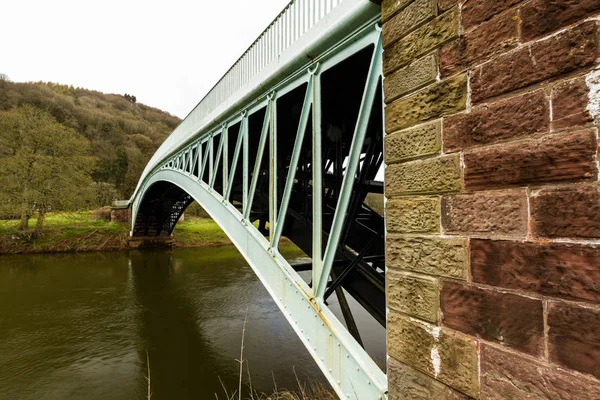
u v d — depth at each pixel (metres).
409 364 2.19
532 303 1.58
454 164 1.96
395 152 2.35
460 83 1.94
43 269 20.31
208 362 8.80
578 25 1.48
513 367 1.64
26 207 26.30
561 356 1.48
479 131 1.84
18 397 7.27
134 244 28.88
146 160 57.25
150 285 16.78
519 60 1.68
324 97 4.84
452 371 1.91
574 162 1.47
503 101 1.74
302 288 4.14
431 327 2.06
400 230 2.29
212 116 7.48
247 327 11.25
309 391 6.65
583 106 1.45
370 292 4.80
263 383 7.70
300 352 9.35
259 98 5.35
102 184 39.97
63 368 8.53
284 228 6.74
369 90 3.17
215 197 7.31
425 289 2.10
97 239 28.47
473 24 1.89
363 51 3.73
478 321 1.80
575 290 1.44
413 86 2.23
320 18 4.05
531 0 1.64
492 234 1.75
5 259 23.31
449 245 1.96
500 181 1.73
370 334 10.05
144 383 7.81
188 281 17.64
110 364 8.73
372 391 2.97
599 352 1.36
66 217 30.06
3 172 25.69
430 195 2.10
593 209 1.41
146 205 28.27
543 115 1.58
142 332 10.84
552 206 1.53
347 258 4.92
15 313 12.59
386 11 2.48
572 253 1.46
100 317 12.21
